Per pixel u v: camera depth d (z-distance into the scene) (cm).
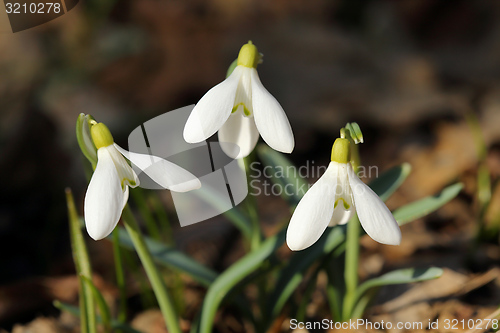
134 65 71
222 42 76
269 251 29
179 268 32
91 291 29
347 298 32
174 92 70
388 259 41
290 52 74
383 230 25
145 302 37
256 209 32
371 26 83
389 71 71
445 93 66
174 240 46
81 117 25
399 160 58
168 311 29
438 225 47
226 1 80
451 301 34
